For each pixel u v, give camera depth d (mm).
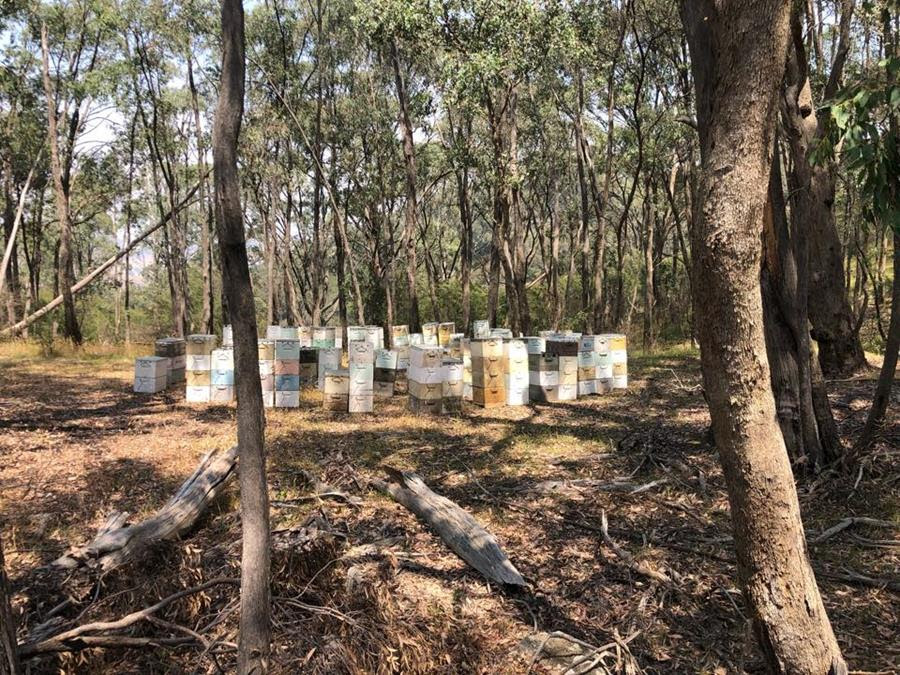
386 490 5426
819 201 10008
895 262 4938
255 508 2455
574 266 33438
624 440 7129
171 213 23172
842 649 3090
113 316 40781
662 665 3051
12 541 4461
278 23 21125
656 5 15297
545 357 9977
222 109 2369
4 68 19953
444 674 2941
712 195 2090
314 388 11414
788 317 5512
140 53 20797
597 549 4336
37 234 28797
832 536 4441
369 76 23312
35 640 3000
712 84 2070
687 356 14984
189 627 3244
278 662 2783
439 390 9141
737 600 3553
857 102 3402
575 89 19359
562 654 3104
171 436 7707
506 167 14859
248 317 2414
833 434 5586
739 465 2260
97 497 5445
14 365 14711
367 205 25828
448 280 34250
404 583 3834
